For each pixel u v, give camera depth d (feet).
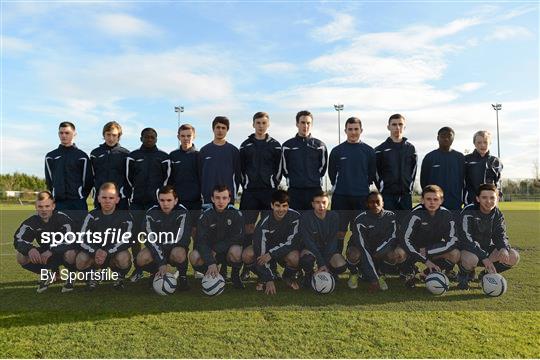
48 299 14.48
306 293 15.16
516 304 13.56
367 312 12.66
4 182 155.53
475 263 15.88
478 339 10.49
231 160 18.62
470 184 19.29
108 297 14.70
